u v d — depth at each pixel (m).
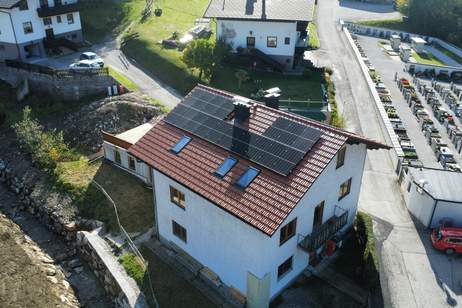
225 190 24.45
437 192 32.00
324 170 25.56
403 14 100.69
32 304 27.64
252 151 25.62
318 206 27.02
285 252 25.34
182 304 26.25
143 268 29.14
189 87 54.69
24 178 41.09
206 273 27.88
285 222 23.67
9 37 58.59
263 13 60.06
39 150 41.81
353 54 73.00
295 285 27.19
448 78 69.00
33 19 59.81
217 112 29.45
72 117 49.31
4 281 28.94
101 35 71.38
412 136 47.62
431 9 94.94
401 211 34.72
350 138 24.81
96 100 51.78
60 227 35.75
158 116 47.38
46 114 51.00
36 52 62.00
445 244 29.89
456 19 95.75
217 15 60.03
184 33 70.38
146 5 81.69
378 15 100.62
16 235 35.53
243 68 60.72
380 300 26.27
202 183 25.39
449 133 48.34
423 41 84.69
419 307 26.11
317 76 60.47
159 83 56.31
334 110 50.81
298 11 60.38
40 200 38.16
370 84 59.62
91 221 34.84
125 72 58.53
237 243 24.61
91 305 29.64
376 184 38.03
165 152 28.36
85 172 40.09
